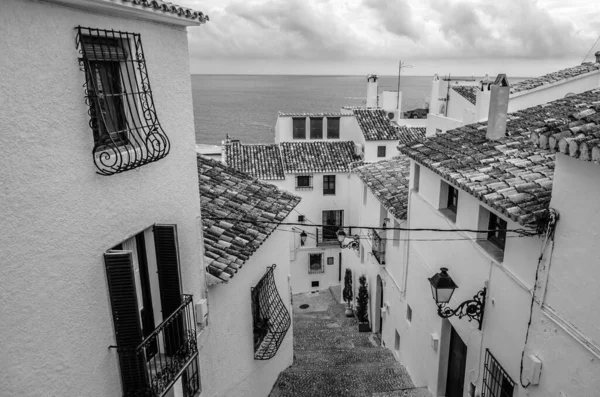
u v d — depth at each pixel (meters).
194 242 8.05
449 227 10.91
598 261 5.80
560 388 6.62
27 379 4.62
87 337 5.43
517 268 7.93
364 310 20.27
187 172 7.70
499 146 10.62
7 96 4.21
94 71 5.61
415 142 13.22
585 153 5.55
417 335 13.49
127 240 6.51
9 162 4.27
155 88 6.59
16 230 4.39
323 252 28.81
